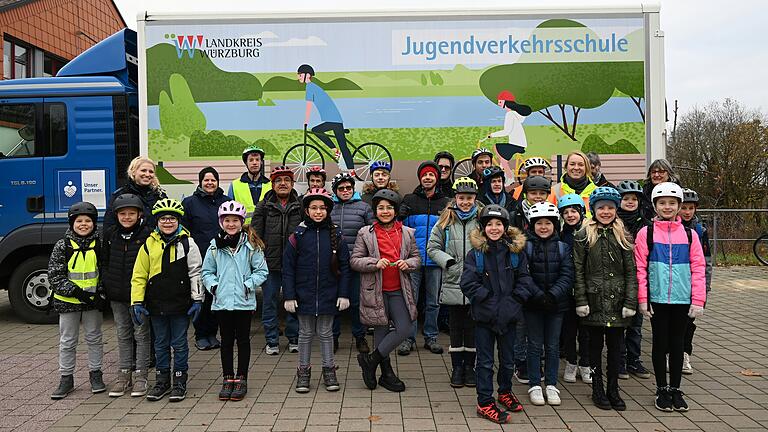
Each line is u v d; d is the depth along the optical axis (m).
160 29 6.37
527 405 4.42
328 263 4.66
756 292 9.41
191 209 5.78
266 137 6.38
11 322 7.25
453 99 6.34
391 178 6.35
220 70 6.38
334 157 6.36
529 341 4.48
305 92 6.35
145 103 6.38
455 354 4.84
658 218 4.41
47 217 6.88
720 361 5.57
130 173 5.04
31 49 15.16
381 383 4.80
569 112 6.33
